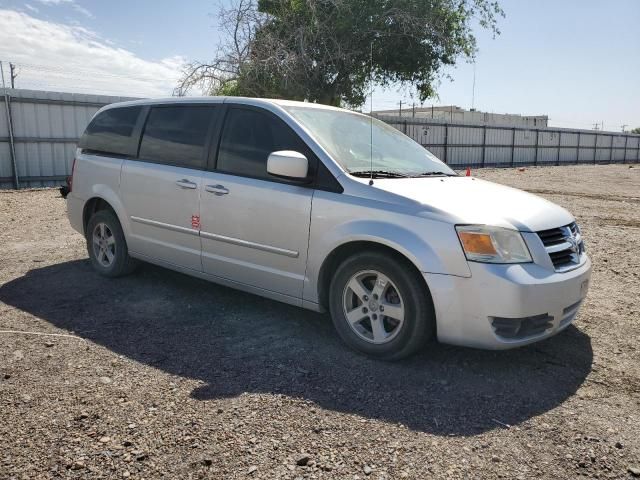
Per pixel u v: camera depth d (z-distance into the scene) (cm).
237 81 1964
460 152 3441
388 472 239
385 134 472
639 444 266
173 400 299
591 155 4675
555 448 261
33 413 280
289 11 2180
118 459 243
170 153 476
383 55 2436
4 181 1592
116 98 1791
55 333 396
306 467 241
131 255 520
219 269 440
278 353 368
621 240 824
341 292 369
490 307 319
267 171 376
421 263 328
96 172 540
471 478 236
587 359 367
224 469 238
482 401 307
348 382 326
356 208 356
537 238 335
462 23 2566
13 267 587
